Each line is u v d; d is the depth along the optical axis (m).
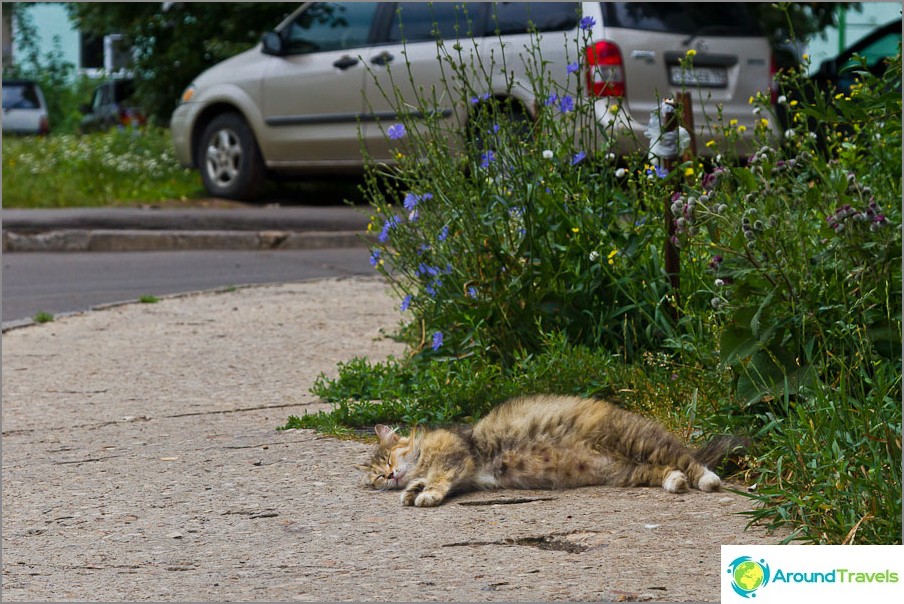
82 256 18.80
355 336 11.62
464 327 9.21
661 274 8.60
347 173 20.72
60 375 10.38
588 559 5.33
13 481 7.18
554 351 8.36
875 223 6.66
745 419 6.96
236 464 7.37
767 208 7.02
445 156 9.26
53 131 44.12
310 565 5.45
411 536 5.83
